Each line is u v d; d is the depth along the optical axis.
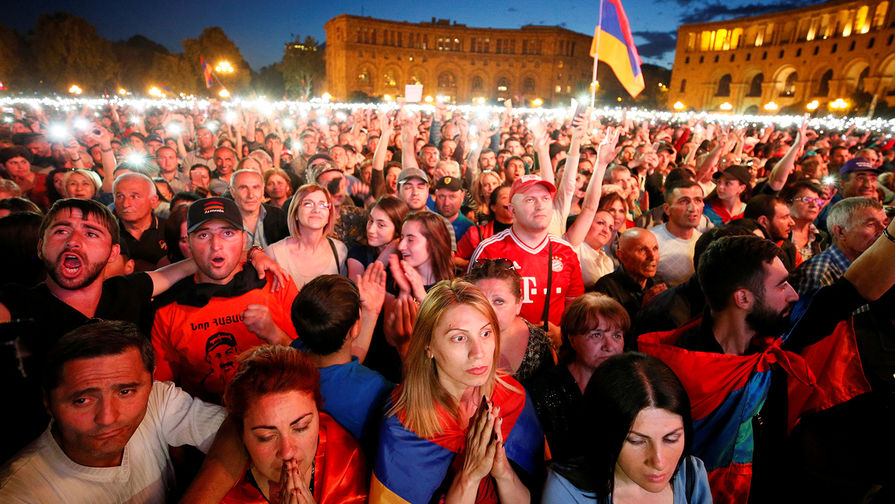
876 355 2.59
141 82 68.31
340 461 1.65
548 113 24.11
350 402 1.84
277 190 5.03
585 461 1.58
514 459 1.75
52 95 47.88
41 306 2.04
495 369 1.70
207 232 2.40
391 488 1.62
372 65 80.88
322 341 1.88
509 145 9.67
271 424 1.43
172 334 2.40
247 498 1.54
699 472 1.62
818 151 10.01
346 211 4.19
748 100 64.38
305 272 3.41
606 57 5.25
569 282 3.35
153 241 3.94
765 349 1.92
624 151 9.27
